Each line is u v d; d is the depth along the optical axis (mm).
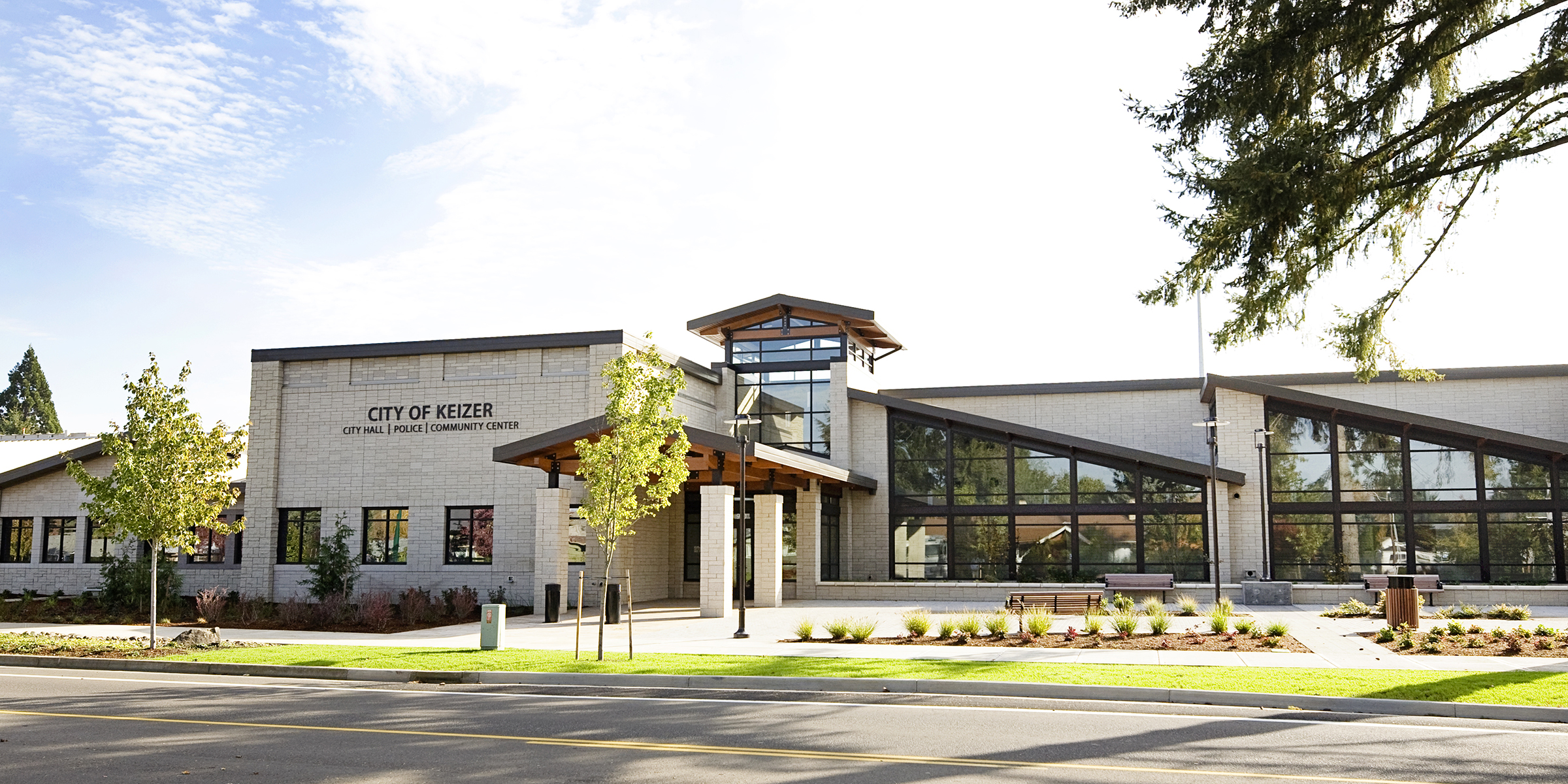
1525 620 23312
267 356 33375
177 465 20375
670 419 18938
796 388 36875
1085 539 34219
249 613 27125
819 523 32719
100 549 35344
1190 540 33188
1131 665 15711
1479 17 15531
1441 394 35562
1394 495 31938
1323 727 11367
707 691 14383
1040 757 9781
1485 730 11148
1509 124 16375
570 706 13062
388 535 31906
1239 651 17703
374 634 22938
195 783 8891
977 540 35281
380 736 10945
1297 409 33062
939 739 10695
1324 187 15102
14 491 36312
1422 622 22719
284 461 32969
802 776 9031
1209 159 16438
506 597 30438
